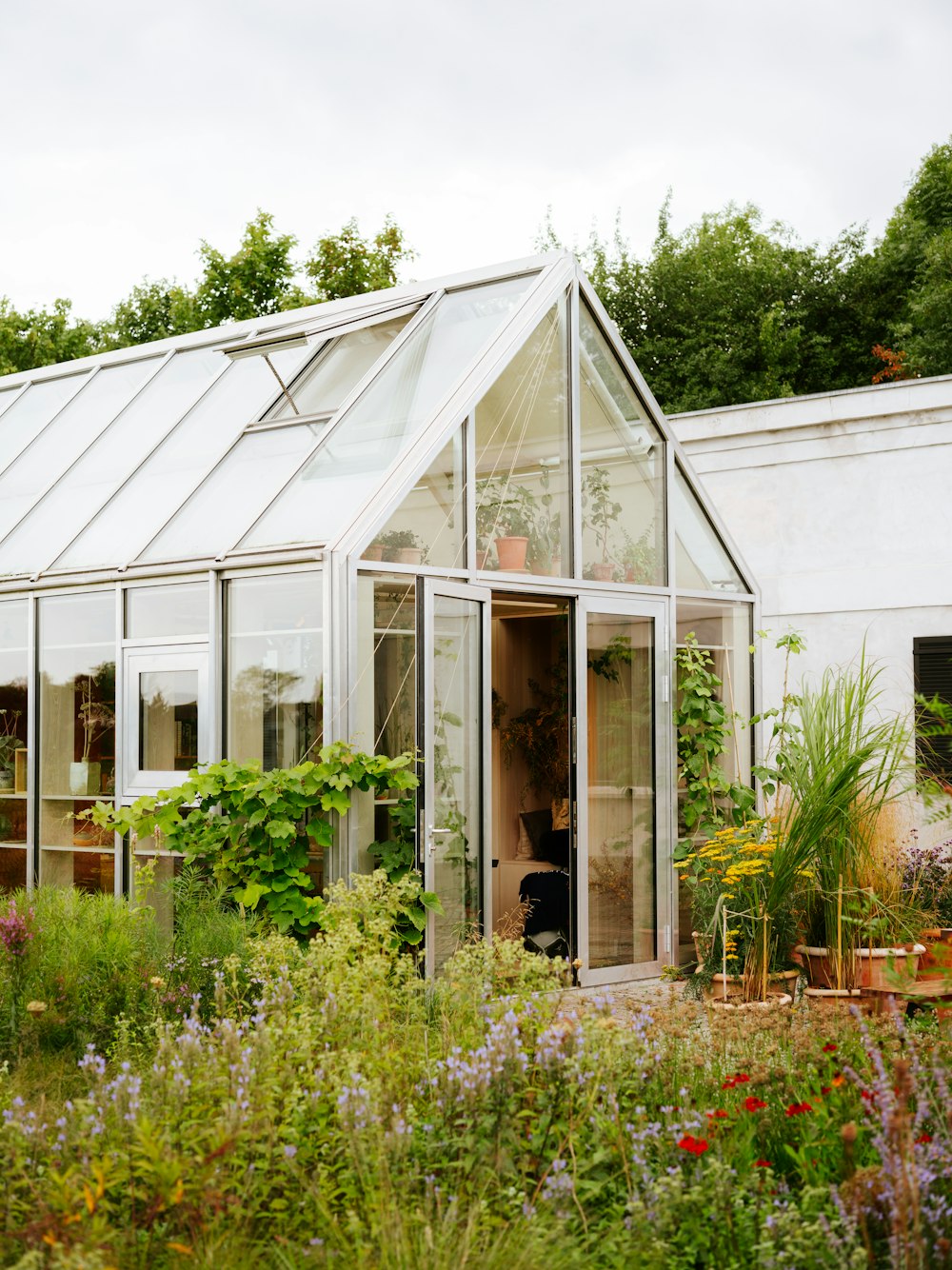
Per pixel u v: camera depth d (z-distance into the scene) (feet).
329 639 25.45
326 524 26.35
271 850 25.43
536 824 37.68
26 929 20.39
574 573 30.45
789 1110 14.37
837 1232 12.03
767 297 89.15
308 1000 17.26
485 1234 12.35
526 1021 15.79
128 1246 12.24
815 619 41.83
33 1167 13.47
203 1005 20.29
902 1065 12.25
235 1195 12.71
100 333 89.35
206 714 27.73
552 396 30.63
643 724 31.86
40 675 31.76
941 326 76.28
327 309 35.35
